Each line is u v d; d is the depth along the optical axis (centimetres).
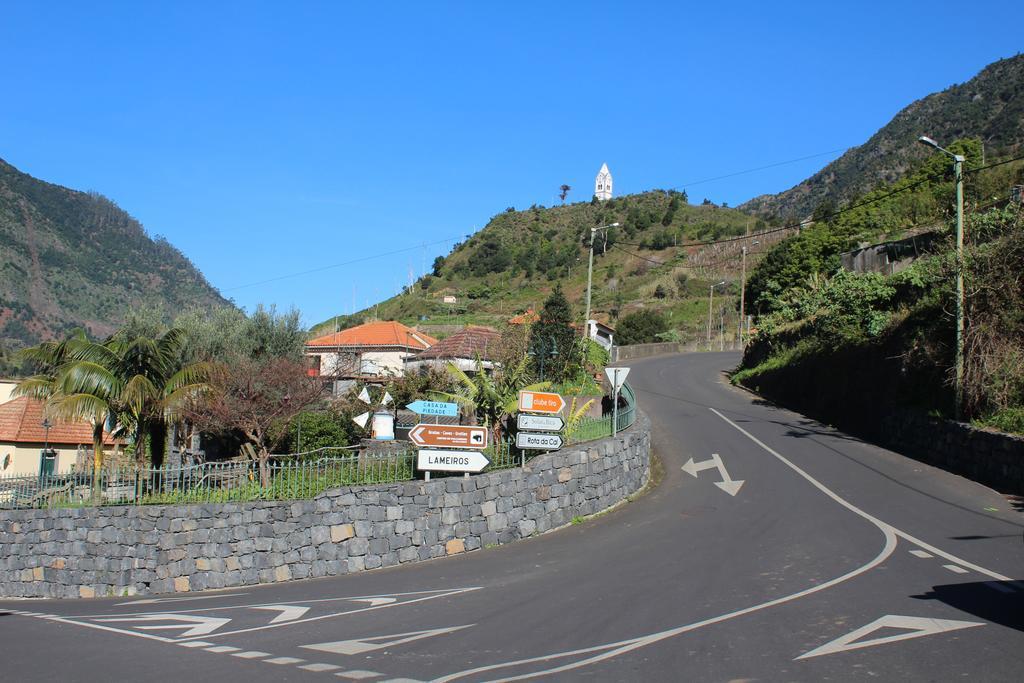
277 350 3316
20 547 1859
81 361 2194
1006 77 13800
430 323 7725
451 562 1639
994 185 4697
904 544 1438
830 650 873
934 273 2441
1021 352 2083
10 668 940
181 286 13962
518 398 1969
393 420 2778
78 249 12588
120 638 1123
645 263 11644
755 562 1362
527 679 814
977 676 775
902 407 2542
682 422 3136
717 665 834
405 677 842
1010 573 1219
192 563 1683
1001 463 1908
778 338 4456
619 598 1177
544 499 1861
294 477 1809
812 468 2242
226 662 935
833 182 17100
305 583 1589
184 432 2861
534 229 13888
